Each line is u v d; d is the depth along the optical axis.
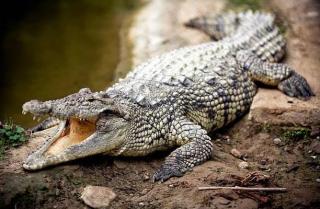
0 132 9.10
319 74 11.66
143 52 13.69
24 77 13.04
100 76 12.95
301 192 8.24
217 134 10.15
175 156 8.77
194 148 8.90
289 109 10.12
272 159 9.27
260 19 13.09
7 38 15.34
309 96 10.68
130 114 8.82
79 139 8.51
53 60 13.91
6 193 7.90
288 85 10.76
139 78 9.85
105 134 8.50
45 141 8.54
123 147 8.80
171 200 7.95
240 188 8.13
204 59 10.59
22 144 9.05
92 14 17.08
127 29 15.54
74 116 8.20
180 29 14.64
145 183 8.45
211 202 7.88
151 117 9.05
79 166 8.47
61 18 16.75
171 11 15.78
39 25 16.28
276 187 8.34
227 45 11.39
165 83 9.63
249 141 9.88
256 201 7.94
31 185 8.02
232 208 7.77
